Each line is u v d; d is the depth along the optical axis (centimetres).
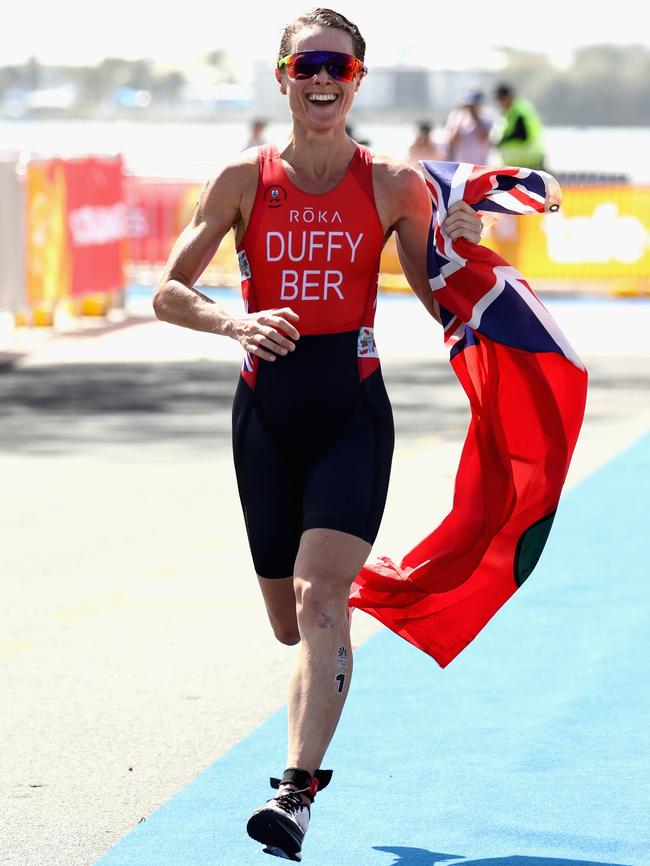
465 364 1208
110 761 1322
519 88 19338
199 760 1323
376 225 1142
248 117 13075
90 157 5206
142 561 2067
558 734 1362
